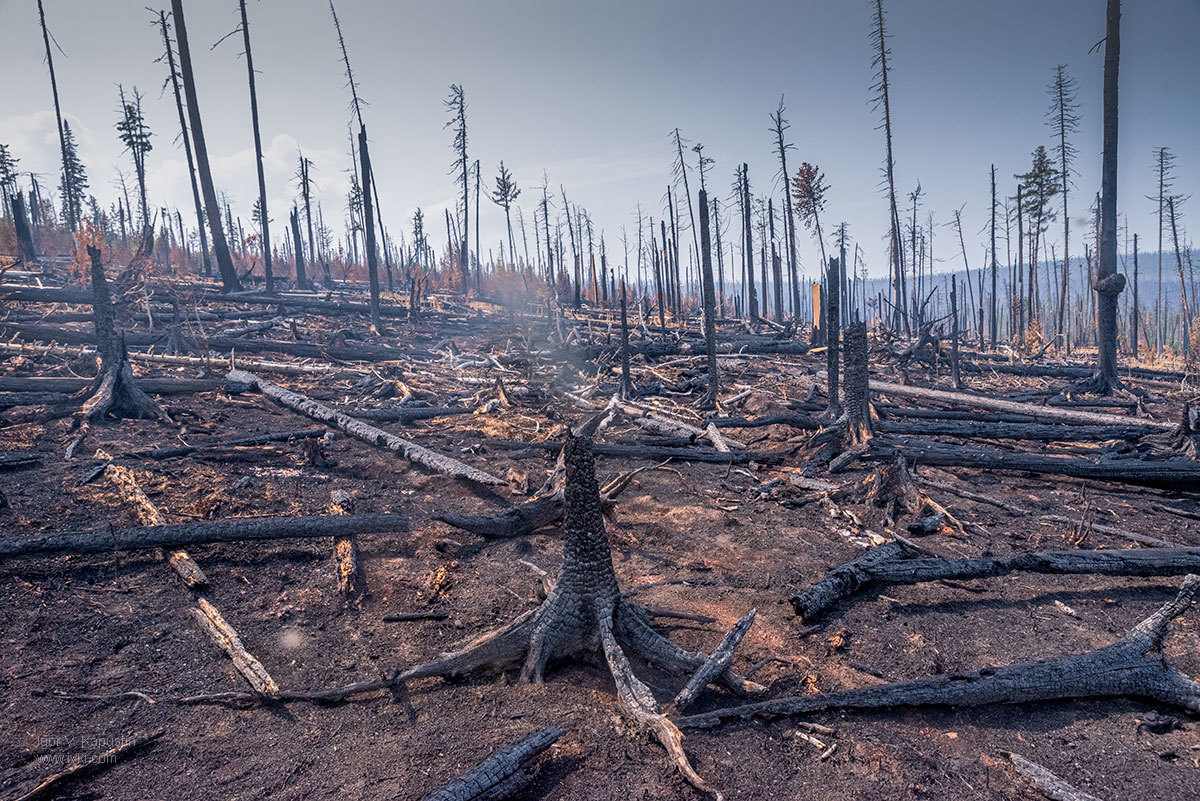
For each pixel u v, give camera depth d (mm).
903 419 18250
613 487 10047
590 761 4539
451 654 5523
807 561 8297
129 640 5867
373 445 12805
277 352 20531
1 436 10492
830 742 4793
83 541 6895
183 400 14391
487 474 11070
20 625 5797
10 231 32125
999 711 5203
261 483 9867
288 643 6094
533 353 24344
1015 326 54562
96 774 4297
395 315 30016
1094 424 17484
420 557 8094
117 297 19906
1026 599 7340
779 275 51531
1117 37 21906
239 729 4855
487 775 4020
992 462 12602
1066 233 51094
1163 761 4656
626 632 5820
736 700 5352
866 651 6195
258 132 31781
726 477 12383
